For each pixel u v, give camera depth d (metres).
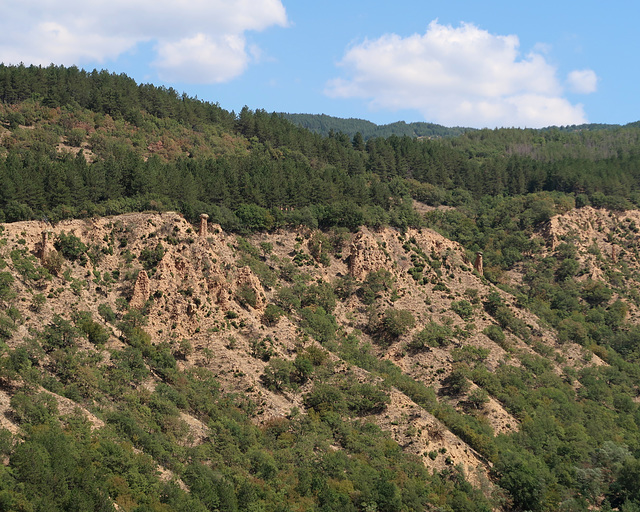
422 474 156.00
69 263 177.50
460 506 148.88
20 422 122.06
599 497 174.62
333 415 167.00
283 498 134.88
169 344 173.25
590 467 180.00
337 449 158.62
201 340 176.50
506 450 175.88
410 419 171.88
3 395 127.06
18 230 174.88
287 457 147.12
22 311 155.38
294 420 162.12
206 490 125.56
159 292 181.00
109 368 152.88
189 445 142.25
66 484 110.38
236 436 148.50
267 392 168.38
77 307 167.38
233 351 175.62
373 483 146.00
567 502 163.12
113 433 129.88
